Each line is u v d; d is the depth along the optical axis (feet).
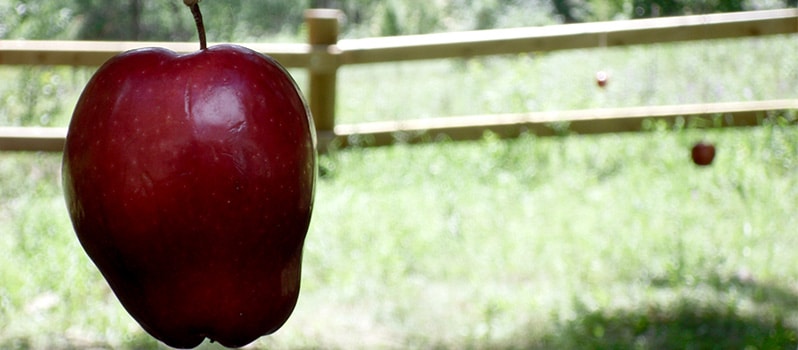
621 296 16.66
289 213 2.94
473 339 14.92
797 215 20.45
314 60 21.74
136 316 3.00
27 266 17.67
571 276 17.62
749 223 19.90
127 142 2.83
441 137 22.31
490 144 22.47
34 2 33.22
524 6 42.60
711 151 19.43
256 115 2.88
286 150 2.92
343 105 30.19
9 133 20.58
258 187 2.87
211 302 2.91
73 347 14.48
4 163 23.35
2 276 16.96
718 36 20.98
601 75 22.44
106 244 2.88
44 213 20.12
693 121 22.17
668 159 22.65
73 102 26.91
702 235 19.47
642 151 23.63
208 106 2.85
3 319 15.48
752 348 14.07
